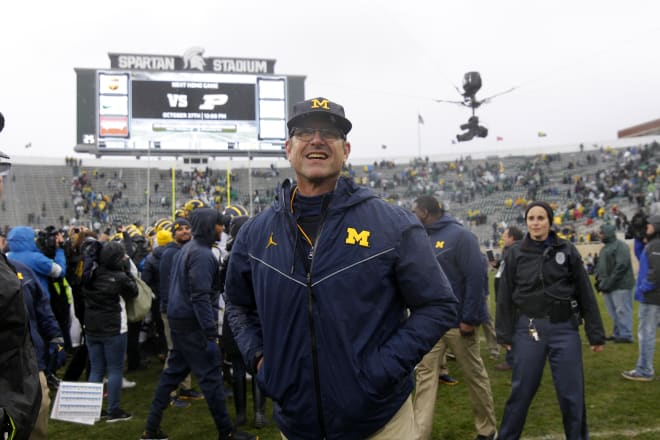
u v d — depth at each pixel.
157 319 6.82
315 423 1.98
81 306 5.97
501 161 40.19
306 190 2.17
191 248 4.05
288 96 28.23
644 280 5.71
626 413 4.65
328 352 1.94
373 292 1.97
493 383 5.78
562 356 3.50
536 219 3.59
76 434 4.47
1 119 2.46
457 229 4.05
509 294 3.71
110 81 26.47
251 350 2.24
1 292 1.87
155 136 26.86
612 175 34.19
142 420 4.83
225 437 4.09
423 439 3.81
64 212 33.06
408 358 1.95
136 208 34.22
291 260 2.03
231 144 27.53
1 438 1.80
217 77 27.42
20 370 1.93
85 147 26.59
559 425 4.41
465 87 13.08
